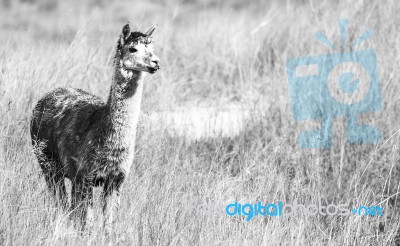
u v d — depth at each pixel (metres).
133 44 22.39
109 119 22.81
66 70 33.91
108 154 22.95
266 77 38.59
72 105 25.08
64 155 24.38
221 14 56.47
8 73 32.03
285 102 34.72
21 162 25.89
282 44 45.00
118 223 23.09
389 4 41.59
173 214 23.81
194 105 39.53
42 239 21.42
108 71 37.53
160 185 25.73
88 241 21.97
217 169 28.56
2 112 28.59
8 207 22.61
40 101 26.73
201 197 25.19
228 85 42.81
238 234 23.45
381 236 25.55
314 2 47.75
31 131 26.78
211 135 34.03
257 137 32.19
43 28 57.22
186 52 45.84
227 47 46.69
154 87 38.31
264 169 28.22
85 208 23.17
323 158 31.08
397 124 31.78
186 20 55.69
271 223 24.41
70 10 40.88
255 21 52.69
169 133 32.62
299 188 27.41
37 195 23.97
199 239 22.70
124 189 25.38
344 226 25.55
